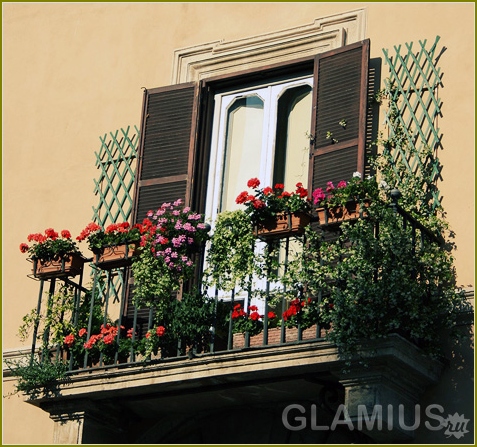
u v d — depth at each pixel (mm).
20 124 15906
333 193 12922
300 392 13008
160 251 13391
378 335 12070
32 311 14039
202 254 14031
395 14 14148
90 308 13781
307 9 14633
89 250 14953
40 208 15445
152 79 15328
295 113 14430
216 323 13211
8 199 15641
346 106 13812
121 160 15195
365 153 13594
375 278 12430
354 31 14281
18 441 14531
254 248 13469
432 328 12453
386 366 12164
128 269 14188
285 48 14562
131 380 13125
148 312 14008
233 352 12703
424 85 13703
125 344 13484
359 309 12203
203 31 15180
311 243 12883
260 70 14492
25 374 13562
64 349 13898
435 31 13883
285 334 13078
